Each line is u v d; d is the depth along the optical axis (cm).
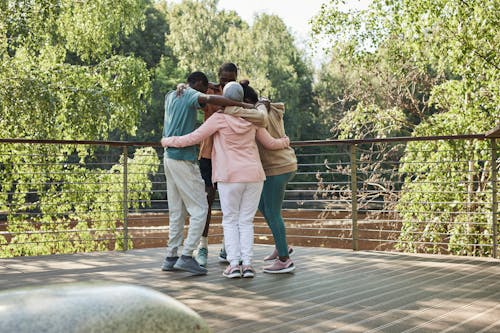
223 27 3544
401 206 1120
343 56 1252
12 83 1287
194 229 427
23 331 102
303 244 1703
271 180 434
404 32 1080
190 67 3375
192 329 121
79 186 1345
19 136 1290
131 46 3412
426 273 423
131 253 546
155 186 2539
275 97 3438
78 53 1492
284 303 326
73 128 1333
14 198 1318
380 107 1406
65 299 112
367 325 275
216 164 423
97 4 1446
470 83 1030
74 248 1374
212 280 404
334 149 2991
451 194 1057
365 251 547
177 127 437
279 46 3516
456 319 285
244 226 419
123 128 1437
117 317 111
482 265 458
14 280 407
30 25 1345
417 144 1099
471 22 1001
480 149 1011
